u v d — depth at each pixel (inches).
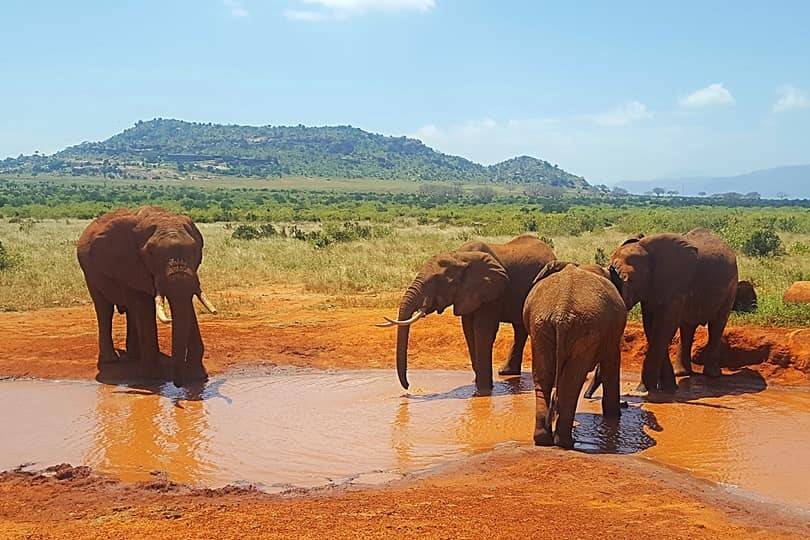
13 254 1095.6
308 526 278.2
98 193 5374.0
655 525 281.0
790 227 1998.0
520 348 566.6
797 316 605.6
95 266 541.0
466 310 510.0
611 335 406.6
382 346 629.9
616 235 1815.9
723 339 569.0
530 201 6299.2
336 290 928.9
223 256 1235.2
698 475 357.7
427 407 481.1
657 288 505.0
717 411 465.4
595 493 316.5
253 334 658.2
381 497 316.5
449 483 335.6
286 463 377.4
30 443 409.4
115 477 357.4
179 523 284.5
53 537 272.5
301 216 2778.1
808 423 440.8
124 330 665.0
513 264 533.3
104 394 506.9
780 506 317.4
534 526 277.0
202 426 439.2
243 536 268.7
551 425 394.9
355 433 426.6
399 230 1946.4
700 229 551.5
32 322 710.5
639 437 414.3
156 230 522.9
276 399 500.4
